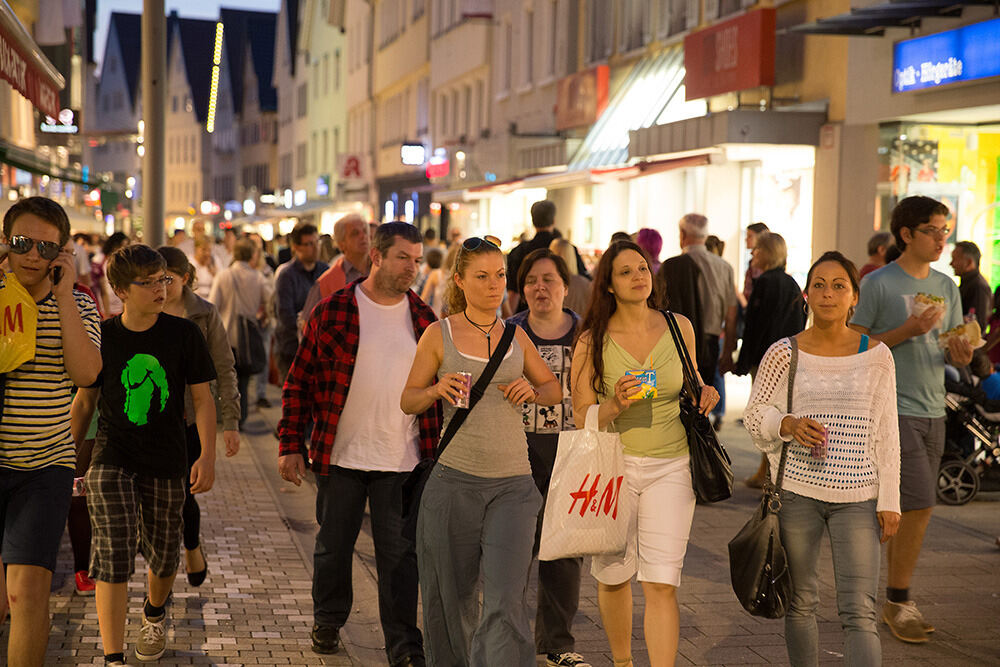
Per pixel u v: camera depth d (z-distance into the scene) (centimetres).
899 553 1066
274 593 1165
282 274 1977
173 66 18000
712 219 3612
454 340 841
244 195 14525
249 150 14900
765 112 2992
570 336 1008
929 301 1041
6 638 1008
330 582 985
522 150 5175
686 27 3941
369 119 8912
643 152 3544
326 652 991
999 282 2658
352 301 976
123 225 11856
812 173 3123
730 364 1739
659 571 864
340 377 965
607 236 4444
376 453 962
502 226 5588
